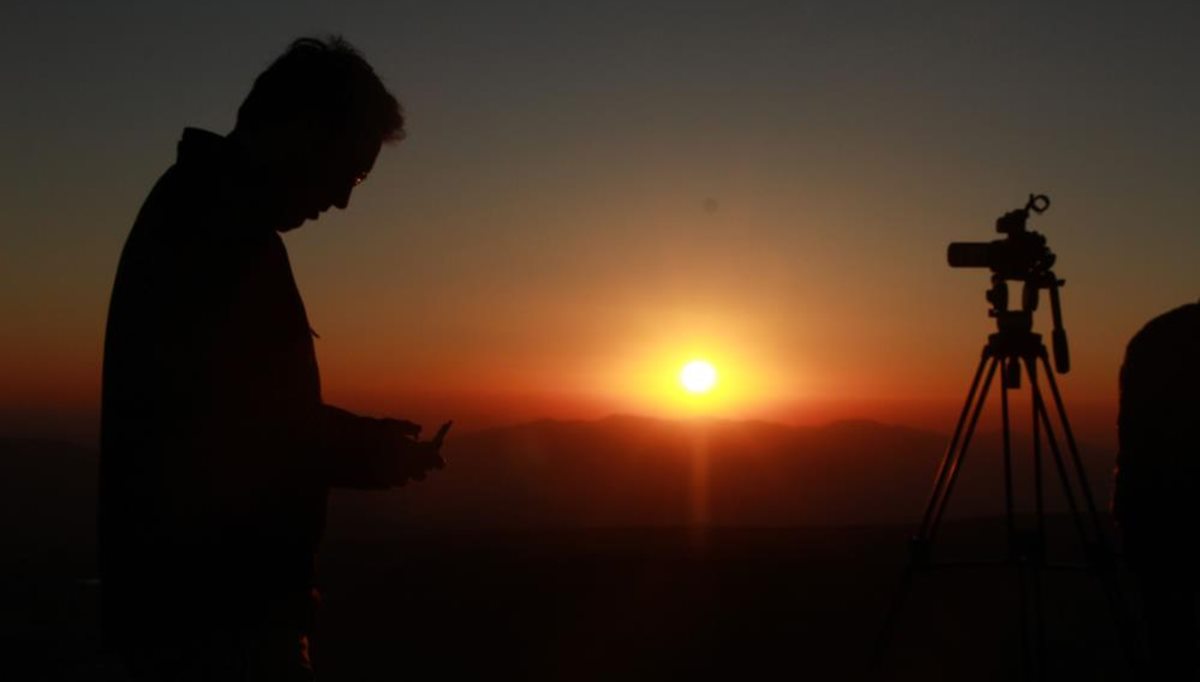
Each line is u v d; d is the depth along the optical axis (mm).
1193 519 3719
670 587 10008
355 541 17234
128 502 2693
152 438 2672
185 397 2664
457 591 10289
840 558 11133
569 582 10375
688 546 12875
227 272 2723
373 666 8047
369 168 3066
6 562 17594
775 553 11602
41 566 16719
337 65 2896
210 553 2705
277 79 2896
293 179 2912
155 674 2768
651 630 8609
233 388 2693
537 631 8750
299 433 2801
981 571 10031
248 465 2711
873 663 5520
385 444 3082
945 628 8148
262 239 2818
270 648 2812
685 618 8914
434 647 8500
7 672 8742
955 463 5379
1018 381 5230
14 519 64250
